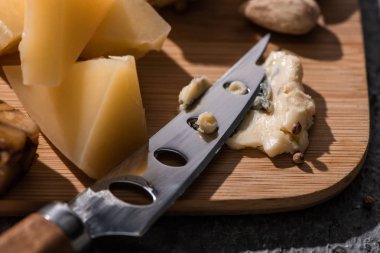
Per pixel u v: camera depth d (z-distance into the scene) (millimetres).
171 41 356
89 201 264
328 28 371
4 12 320
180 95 317
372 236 290
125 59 292
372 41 386
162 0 365
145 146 291
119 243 278
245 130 305
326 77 343
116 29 323
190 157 288
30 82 292
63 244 240
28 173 287
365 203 298
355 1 387
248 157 299
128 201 277
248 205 287
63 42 298
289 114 303
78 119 291
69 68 299
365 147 309
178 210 285
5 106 284
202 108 310
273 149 296
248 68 331
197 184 287
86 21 311
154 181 277
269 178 292
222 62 348
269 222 290
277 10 356
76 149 288
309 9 354
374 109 347
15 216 284
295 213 294
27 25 296
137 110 294
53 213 243
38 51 294
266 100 314
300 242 286
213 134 298
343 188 300
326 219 294
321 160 301
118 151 293
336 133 314
